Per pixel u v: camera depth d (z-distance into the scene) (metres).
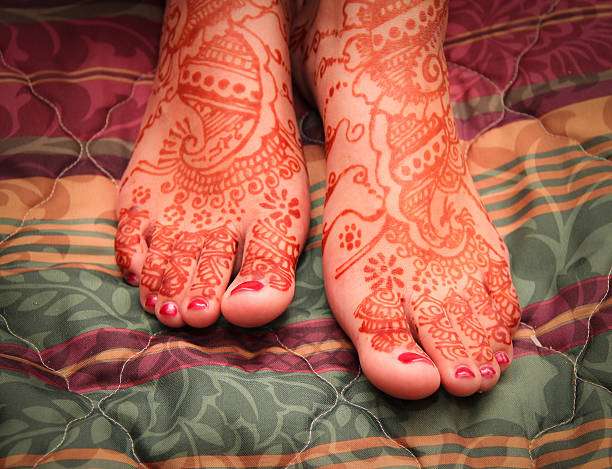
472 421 0.33
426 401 0.33
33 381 0.34
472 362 0.33
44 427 0.32
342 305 0.36
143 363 0.35
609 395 0.34
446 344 0.33
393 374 0.32
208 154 0.39
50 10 0.46
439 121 0.38
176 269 0.36
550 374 0.34
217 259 0.36
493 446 0.32
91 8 0.47
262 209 0.38
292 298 0.36
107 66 0.45
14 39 0.45
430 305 0.35
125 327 0.36
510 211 0.41
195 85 0.39
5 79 0.43
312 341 0.36
